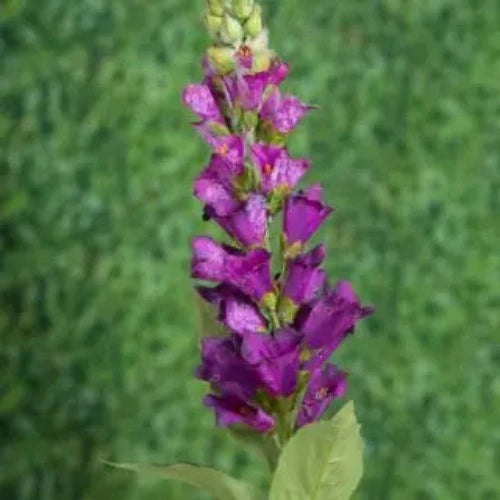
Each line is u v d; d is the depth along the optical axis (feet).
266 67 4.43
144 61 14.07
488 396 14.66
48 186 13.87
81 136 13.93
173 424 13.76
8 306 13.74
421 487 14.56
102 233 13.88
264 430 4.45
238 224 4.42
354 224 14.74
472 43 15.05
